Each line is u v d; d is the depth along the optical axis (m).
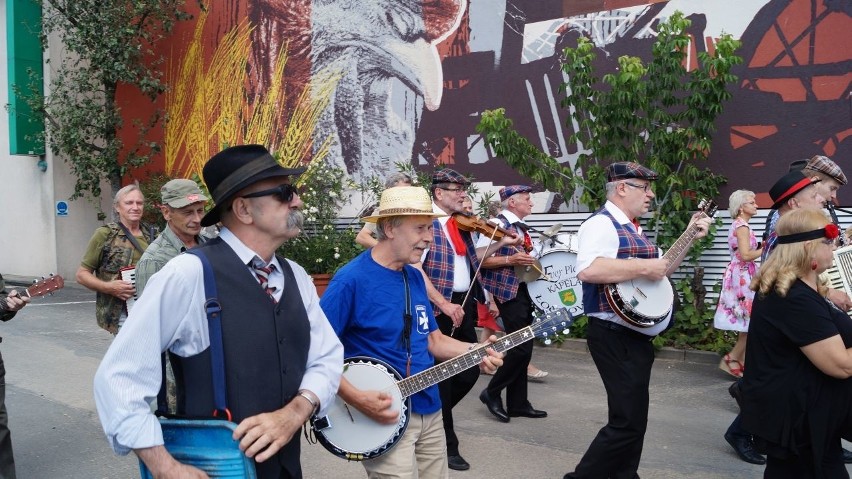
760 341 3.24
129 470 4.98
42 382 7.30
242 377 2.13
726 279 6.96
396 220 3.15
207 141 14.27
